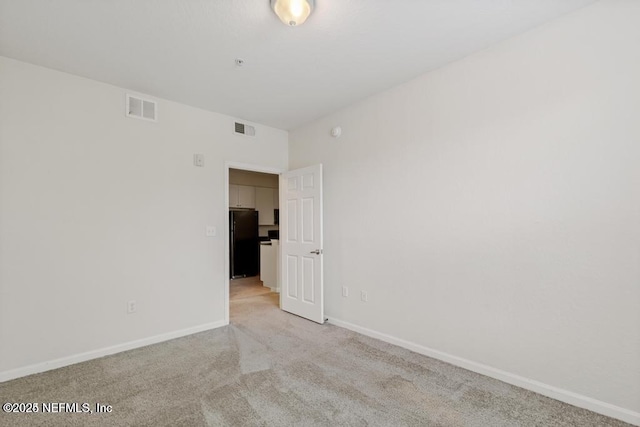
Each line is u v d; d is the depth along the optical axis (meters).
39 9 1.75
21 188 2.27
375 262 2.97
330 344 2.80
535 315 1.99
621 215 1.70
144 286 2.83
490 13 1.84
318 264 3.43
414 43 2.15
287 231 3.90
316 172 3.48
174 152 3.07
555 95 1.92
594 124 1.78
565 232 1.88
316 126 3.67
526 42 2.03
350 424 1.69
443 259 2.46
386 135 2.89
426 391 2.00
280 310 3.95
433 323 2.52
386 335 2.87
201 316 3.19
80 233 2.51
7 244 2.21
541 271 1.97
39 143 2.36
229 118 3.51
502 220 2.14
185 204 3.12
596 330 1.77
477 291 2.26
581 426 1.66
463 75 2.35
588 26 1.79
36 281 2.31
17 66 2.29
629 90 1.67
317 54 2.28
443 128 2.47
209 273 3.27
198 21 1.89
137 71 2.50
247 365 2.38
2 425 1.69
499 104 2.15
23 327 2.25
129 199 2.77
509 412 1.78
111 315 2.64
